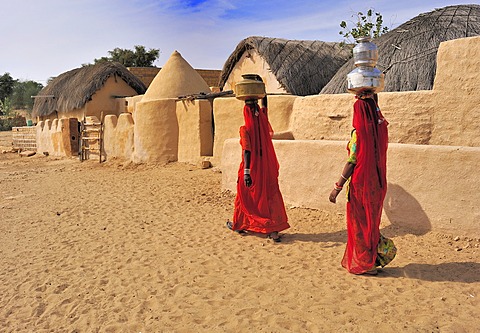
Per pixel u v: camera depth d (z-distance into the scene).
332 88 10.68
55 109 22.22
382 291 3.91
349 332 3.31
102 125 16.50
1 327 3.88
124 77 21.03
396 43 9.71
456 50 5.80
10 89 53.28
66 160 18.30
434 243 4.86
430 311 3.51
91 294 4.38
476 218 4.75
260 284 4.25
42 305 4.25
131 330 3.62
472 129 5.70
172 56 14.89
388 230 5.33
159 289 4.34
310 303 3.79
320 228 5.85
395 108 6.51
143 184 10.63
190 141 13.02
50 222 7.42
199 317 3.73
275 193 5.52
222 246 5.49
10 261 5.55
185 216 7.17
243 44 15.48
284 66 13.94
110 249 5.73
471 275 4.07
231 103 11.30
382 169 4.14
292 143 6.71
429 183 5.08
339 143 6.15
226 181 8.45
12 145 25.31
